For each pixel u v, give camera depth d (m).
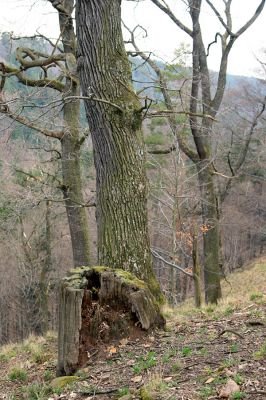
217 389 3.89
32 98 7.79
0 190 13.95
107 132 6.61
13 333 26.38
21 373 5.79
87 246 12.30
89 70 6.66
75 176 12.10
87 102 6.72
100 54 6.61
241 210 34.47
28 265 21.62
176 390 4.03
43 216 18.59
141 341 5.50
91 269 5.71
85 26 6.65
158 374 4.41
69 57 10.54
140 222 6.66
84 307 5.38
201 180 13.13
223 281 27.06
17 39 10.34
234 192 32.47
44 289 19.53
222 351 4.89
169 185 14.66
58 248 23.52
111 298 5.53
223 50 12.72
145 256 6.67
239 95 23.14
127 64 6.75
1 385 5.59
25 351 7.53
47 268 19.33
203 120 12.71
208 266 13.16
